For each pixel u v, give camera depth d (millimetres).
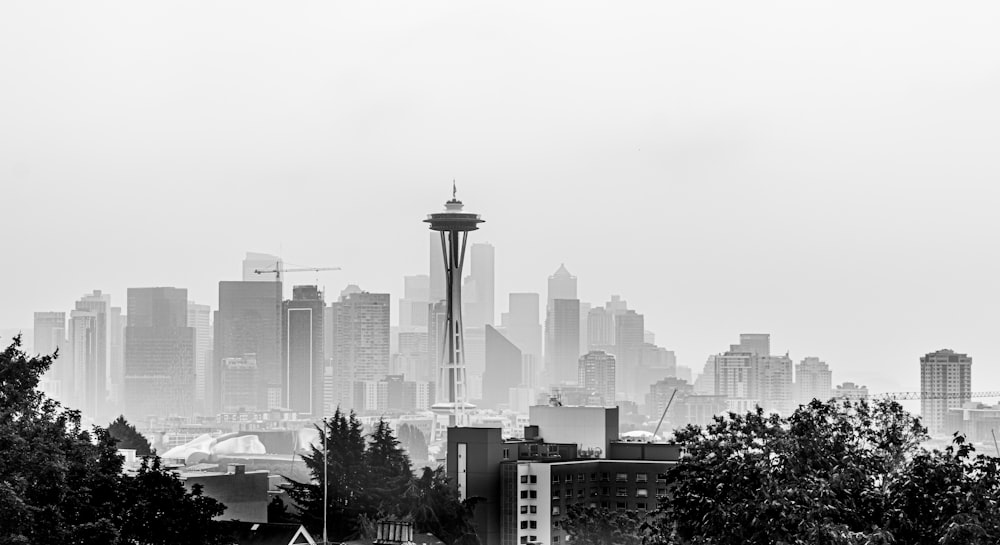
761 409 159750
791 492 134750
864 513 139875
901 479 141000
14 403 178875
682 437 152500
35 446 171625
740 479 142375
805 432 148125
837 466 142000
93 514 178625
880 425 151750
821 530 130500
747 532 136750
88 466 184500
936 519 136250
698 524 143875
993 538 132750
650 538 157750
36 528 166500
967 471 140125
